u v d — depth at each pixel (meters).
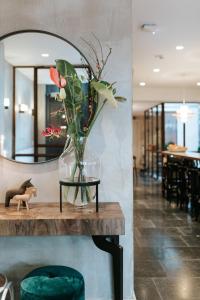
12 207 2.09
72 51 2.30
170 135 9.80
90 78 2.24
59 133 2.24
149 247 3.70
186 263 3.23
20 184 2.34
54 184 2.34
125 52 2.30
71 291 1.73
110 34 2.30
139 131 13.49
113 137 2.32
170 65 6.36
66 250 2.32
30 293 1.73
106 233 1.80
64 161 2.10
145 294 2.57
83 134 2.13
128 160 2.32
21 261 2.31
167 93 9.02
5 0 2.30
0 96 2.36
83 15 2.30
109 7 2.30
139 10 3.67
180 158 6.25
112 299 2.32
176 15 3.82
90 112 2.19
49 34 2.31
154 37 4.62
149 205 6.08
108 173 2.32
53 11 2.31
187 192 5.67
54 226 1.80
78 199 2.04
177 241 3.92
